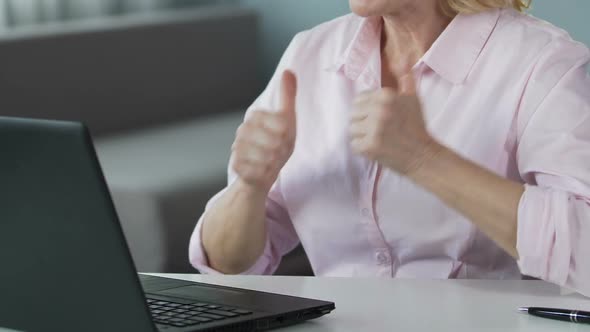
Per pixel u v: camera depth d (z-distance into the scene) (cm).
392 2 161
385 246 171
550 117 154
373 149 137
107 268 104
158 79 421
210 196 321
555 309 126
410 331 120
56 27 389
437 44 166
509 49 163
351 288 144
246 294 132
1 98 361
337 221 174
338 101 176
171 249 306
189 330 112
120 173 324
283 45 477
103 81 396
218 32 452
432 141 139
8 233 108
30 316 112
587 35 398
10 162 104
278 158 162
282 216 182
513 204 139
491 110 162
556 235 137
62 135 99
